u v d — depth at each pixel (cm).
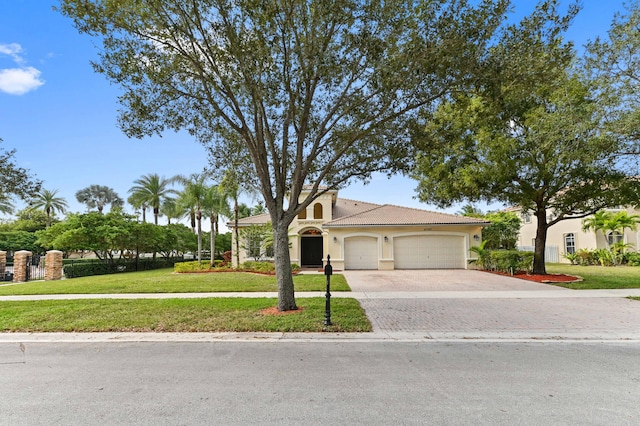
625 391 465
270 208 991
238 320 876
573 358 610
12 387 495
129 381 514
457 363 583
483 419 388
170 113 971
